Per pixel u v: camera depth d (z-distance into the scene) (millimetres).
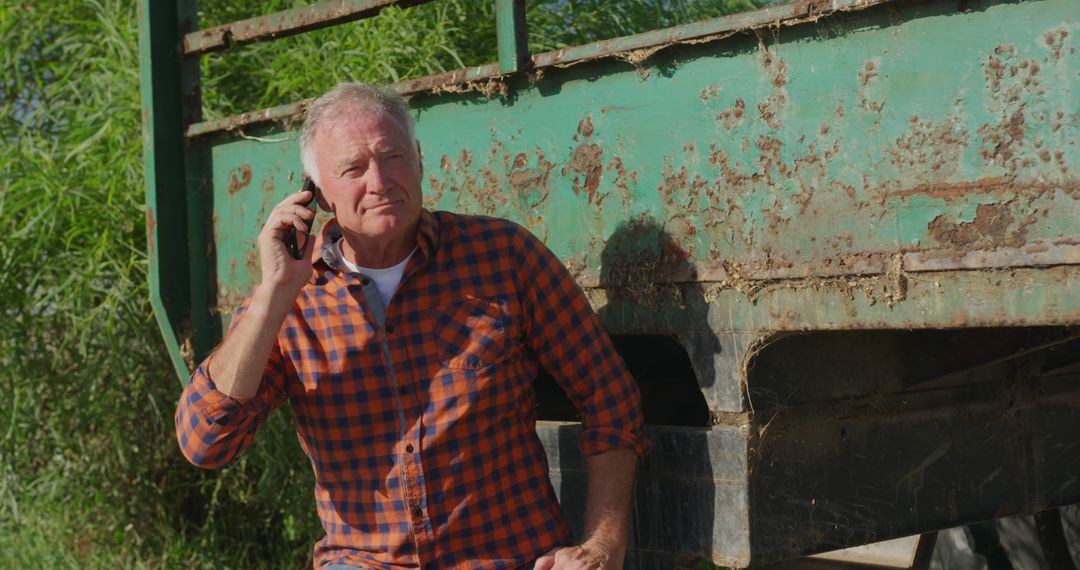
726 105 2115
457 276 2289
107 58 4586
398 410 2260
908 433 2396
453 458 2236
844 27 1941
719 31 2084
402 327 2268
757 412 2152
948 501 2451
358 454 2285
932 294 1858
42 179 4320
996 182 1774
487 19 4379
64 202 4309
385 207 2193
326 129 2240
